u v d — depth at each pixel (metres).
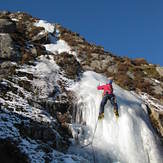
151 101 21.42
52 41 26.58
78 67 21.34
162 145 17.67
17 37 22.25
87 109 17.17
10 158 11.30
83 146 14.66
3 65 17.84
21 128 13.09
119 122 16.83
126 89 21.83
